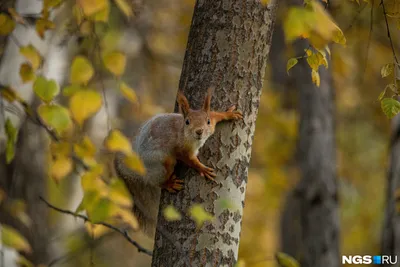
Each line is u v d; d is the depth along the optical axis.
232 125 7.52
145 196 9.86
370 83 18.78
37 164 15.33
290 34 6.55
